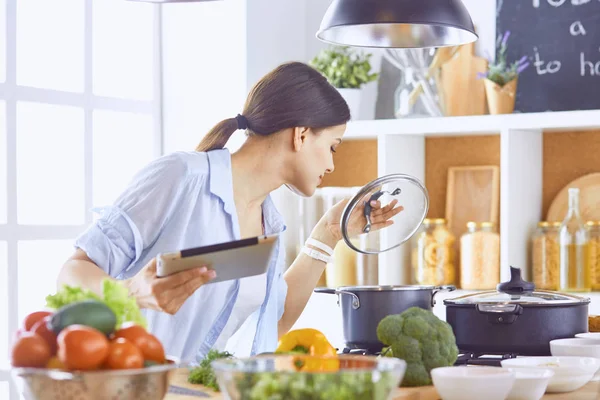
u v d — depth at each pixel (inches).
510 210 143.4
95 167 156.9
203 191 93.9
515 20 153.1
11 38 144.0
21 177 145.9
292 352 76.0
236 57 156.6
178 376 79.6
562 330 87.6
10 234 144.1
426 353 75.9
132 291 70.9
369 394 53.0
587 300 91.1
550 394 75.9
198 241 93.6
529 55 152.1
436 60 149.6
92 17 156.5
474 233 149.0
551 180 152.6
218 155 95.3
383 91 161.6
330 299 151.7
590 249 143.2
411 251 158.1
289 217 158.9
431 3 92.3
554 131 150.5
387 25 104.3
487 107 152.7
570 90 148.9
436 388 69.8
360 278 151.7
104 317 55.7
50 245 150.1
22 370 53.4
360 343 89.3
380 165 152.6
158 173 91.7
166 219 91.5
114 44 160.1
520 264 146.5
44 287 149.3
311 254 104.7
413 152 158.7
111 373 52.3
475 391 67.1
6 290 143.9
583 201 148.1
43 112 149.0
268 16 160.1
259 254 69.0
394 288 89.4
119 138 160.6
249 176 97.7
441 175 161.2
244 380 54.0
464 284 149.8
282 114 94.7
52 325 55.1
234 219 95.7
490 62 154.7
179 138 163.9
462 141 159.2
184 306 95.8
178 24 163.5
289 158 96.9
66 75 153.0
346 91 154.0
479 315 87.4
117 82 160.6
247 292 98.0
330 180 170.4
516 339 86.7
